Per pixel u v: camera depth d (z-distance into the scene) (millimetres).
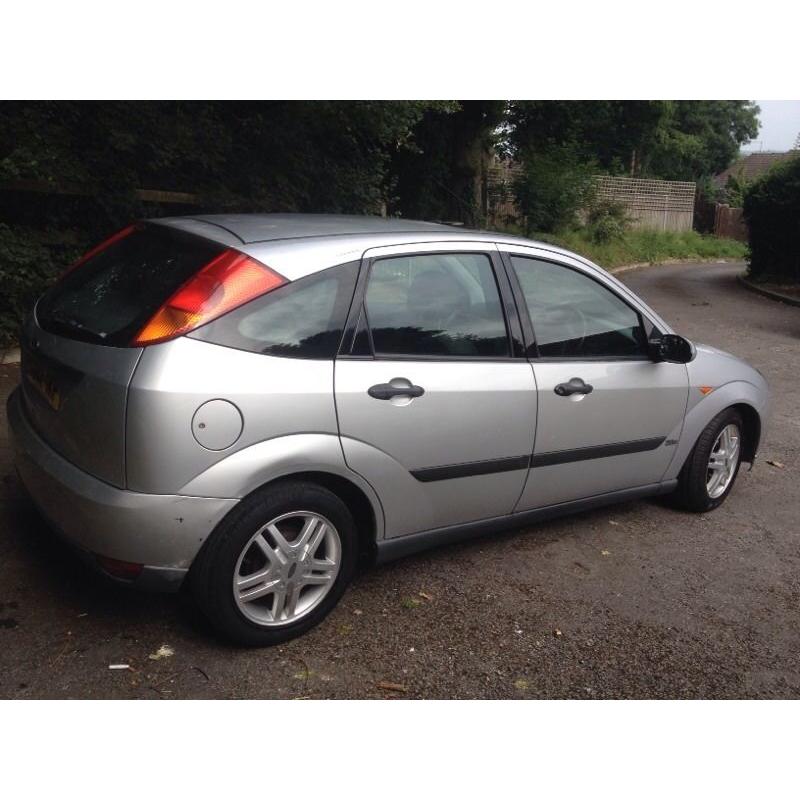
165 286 3016
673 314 14320
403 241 3477
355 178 11062
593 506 4359
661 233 30562
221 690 2957
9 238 7176
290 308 3096
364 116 9188
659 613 3777
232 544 2984
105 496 2857
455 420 3520
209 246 3143
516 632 3500
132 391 2797
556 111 22344
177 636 3232
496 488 3787
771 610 3908
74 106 7785
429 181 17828
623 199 29453
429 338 3490
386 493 3387
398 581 3840
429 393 3424
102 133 7934
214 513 2916
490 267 3766
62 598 3414
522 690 3129
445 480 3572
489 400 3619
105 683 2932
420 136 17062
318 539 3236
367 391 3232
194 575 2998
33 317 3564
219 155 9148
